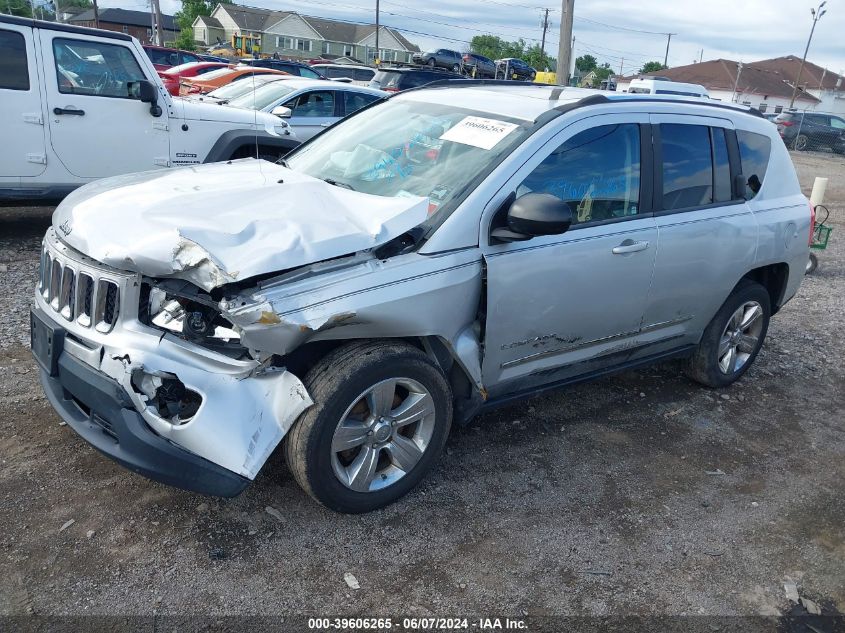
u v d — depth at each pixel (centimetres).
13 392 414
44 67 706
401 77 1761
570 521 348
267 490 342
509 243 345
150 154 783
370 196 342
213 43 7550
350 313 289
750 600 309
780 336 660
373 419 317
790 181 517
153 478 279
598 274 383
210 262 263
